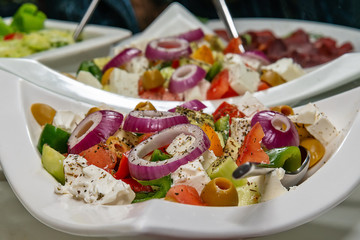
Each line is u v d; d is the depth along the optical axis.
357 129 0.44
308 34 1.19
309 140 0.48
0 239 0.42
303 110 0.48
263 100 0.60
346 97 0.52
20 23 1.10
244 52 0.76
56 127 0.47
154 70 0.68
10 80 0.55
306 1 1.42
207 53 0.75
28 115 0.52
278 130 0.45
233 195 0.36
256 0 1.48
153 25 1.01
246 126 0.46
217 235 0.32
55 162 0.42
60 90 0.60
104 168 0.42
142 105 0.51
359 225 0.42
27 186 0.39
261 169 0.35
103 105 0.52
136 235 0.31
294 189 0.37
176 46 0.77
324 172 0.39
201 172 0.38
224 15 0.83
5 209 0.46
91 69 0.74
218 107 0.54
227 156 0.40
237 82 0.64
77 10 1.42
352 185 0.37
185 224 0.32
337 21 1.40
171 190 0.36
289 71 0.68
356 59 0.64
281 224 0.33
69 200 0.37
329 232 0.41
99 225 0.32
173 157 0.39
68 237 0.41
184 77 0.66
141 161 0.39
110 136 0.45
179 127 0.42
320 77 0.63
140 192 0.41
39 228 0.43
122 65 0.74
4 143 0.45
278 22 1.25
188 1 1.39
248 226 0.33
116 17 1.40
